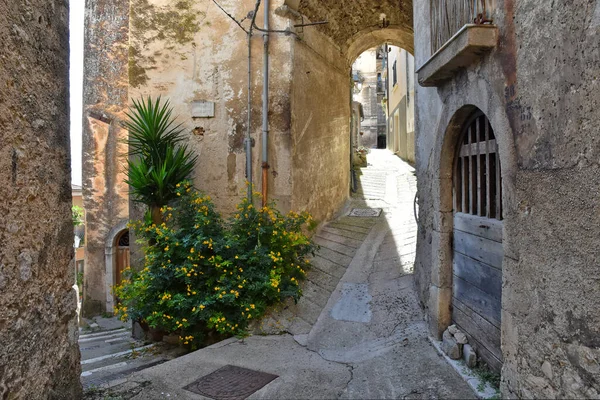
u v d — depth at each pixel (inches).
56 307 88.3
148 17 279.4
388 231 312.2
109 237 494.6
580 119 83.9
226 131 272.8
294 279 232.4
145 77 279.9
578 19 83.5
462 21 136.9
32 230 79.4
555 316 94.5
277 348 193.9
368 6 323.3
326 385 154.0
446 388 140.1
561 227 91.4
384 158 684.7
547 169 96.1
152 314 216.5
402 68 691.4
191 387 153.6
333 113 344.8
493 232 136.8
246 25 270.5
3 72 70.4
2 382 69.8
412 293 224.8
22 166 76.1
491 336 140.3
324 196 327.0
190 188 254.5
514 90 109.8
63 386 91.0
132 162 262.2
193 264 216.4
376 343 189.2
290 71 267.1
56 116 88.7
